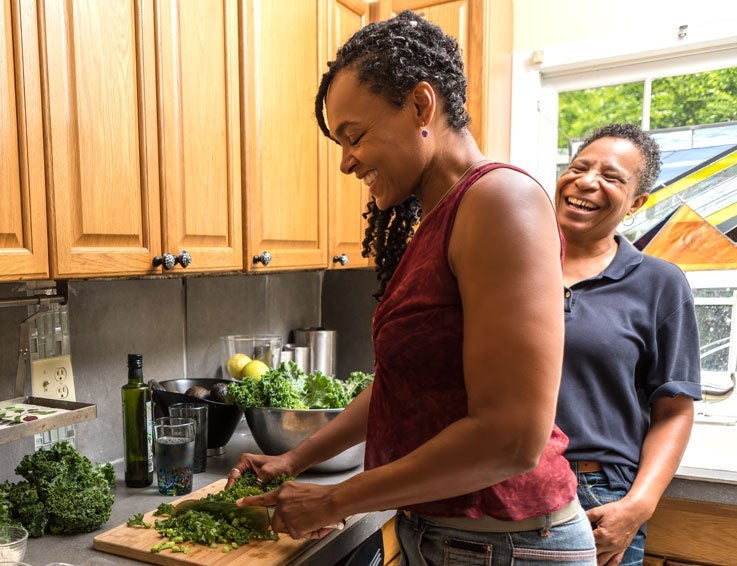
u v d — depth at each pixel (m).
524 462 0.63
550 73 2.06
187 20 1.20
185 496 1.22
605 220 1.27
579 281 1.28
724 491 1.41
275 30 1.44
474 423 0.64
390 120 0.73
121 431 1.51
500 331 0.63
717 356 1.93
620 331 1.20
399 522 0.90
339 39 1.70
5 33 0.88
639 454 1.22
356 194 1.83
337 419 1.16
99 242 1.05
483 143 1.80
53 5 0.95
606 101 2.02
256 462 1.17
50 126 0.95
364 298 2.24
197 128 1.23
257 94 1.39
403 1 1.85
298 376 1.54
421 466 0.68
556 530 0.78
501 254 0.64
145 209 1.13
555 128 2.09
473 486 0.67
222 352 1.84
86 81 1.01
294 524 0.84
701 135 1.90
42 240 0.95
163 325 1.63
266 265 1.43
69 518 1.03
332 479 1.30
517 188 0.67
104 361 1.46
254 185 1.39
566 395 1.18
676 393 1.18
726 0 1.77
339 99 0.75
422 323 0.73
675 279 1.25
